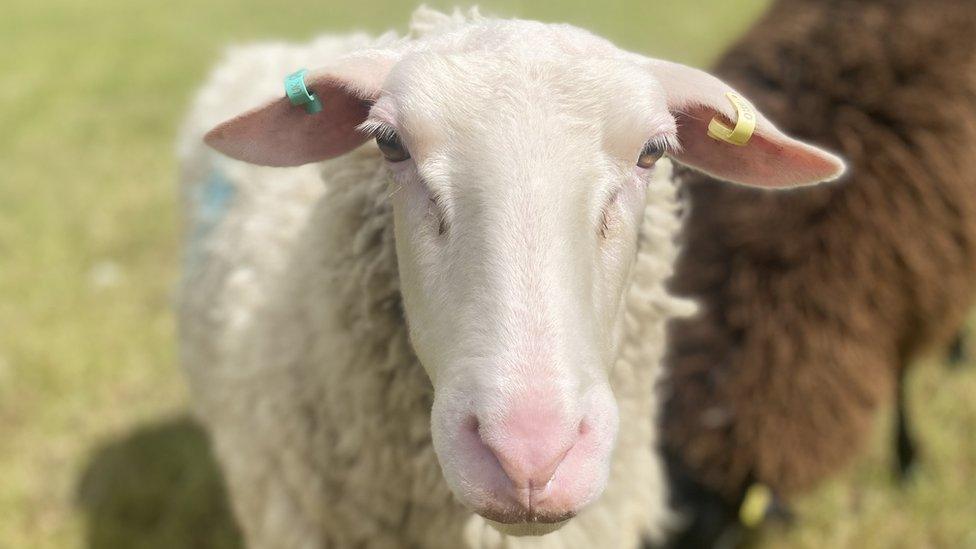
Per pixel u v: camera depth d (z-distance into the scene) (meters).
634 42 4.48
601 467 1.06
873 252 1.51
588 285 1.08
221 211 1.48
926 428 1.90
